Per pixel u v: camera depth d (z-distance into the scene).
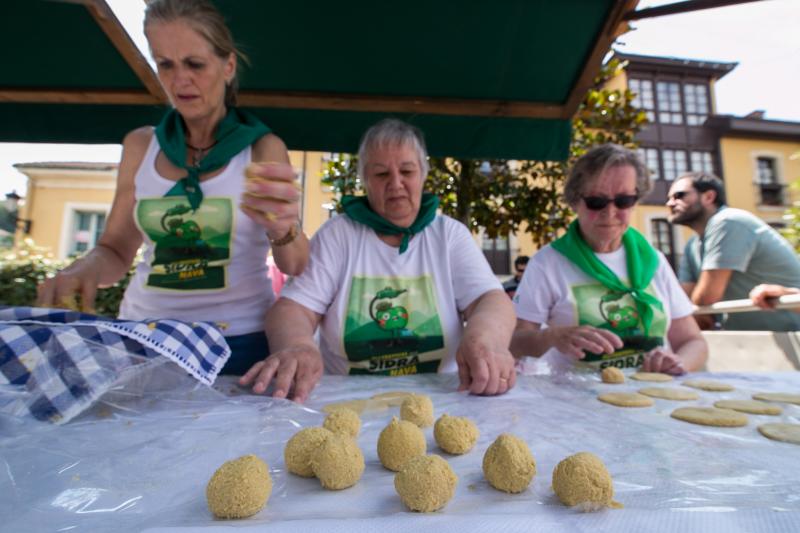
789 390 1.35
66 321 0.99
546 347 1.77
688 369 1.77
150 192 1.49
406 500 0.56
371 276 1.72
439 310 1.71
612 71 4.47
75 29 1.99
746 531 0.48
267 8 1.95
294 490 0.64
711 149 14.41
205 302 1.53
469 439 0.81
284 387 1.10
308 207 9.95
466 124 2.63
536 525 0.50
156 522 0.52
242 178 1.50
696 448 0.80
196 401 1.01
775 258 2.79
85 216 11.22
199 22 1.31
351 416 0.90
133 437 0.78
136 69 2.17
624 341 2.01
